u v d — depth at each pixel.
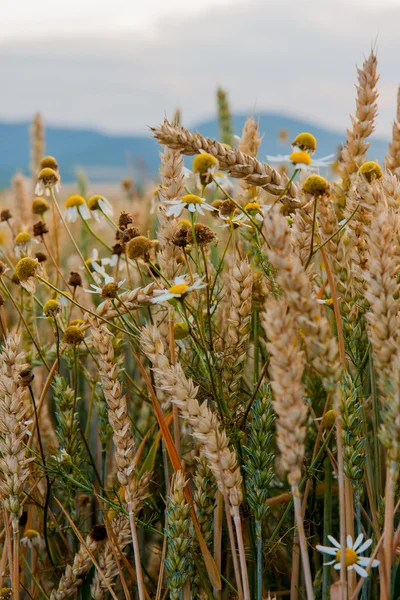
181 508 0.67
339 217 0.73
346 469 0.65
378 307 0.59
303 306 0.57
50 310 0.75
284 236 0.57
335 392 0.58
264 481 0.67
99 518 0.82
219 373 0.72
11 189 1.09
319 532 0.78
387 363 0.59
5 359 0.67
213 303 0.76
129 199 1.32
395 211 0.69
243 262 0.71
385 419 0.58
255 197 0.81
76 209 0.89
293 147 0.74
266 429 0.67
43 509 0.76
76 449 0.75
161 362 0.64
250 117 0.82
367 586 0.68
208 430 0.63
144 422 0.82
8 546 0.69
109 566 0.71
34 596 0.77
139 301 0.72
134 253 0.75
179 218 0.78
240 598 0.65
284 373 0.57
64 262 1.22
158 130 0.69
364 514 0.71
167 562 0.67
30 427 0.77
